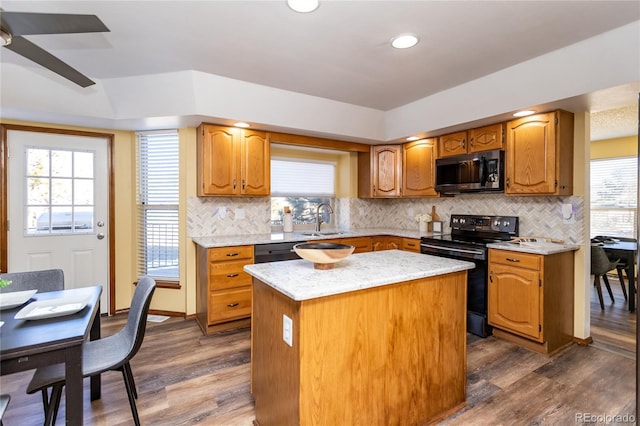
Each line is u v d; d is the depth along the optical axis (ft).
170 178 12.02
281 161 14.57
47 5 5.94
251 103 10.33
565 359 8.68
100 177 11.46
